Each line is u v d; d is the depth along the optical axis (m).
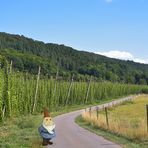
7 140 23.17
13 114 47.47
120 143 24.78
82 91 117.06
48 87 79.44
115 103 108.94
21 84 55.62
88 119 46.75
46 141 22.83
